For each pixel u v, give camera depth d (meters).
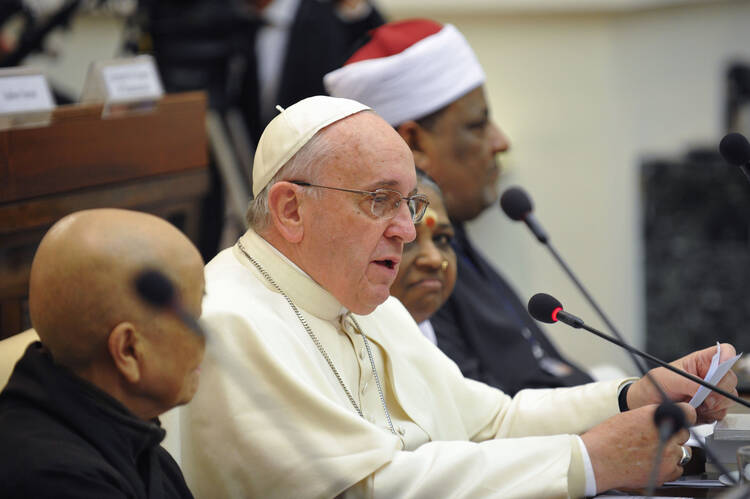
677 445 9.12
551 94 29.80
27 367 7.37
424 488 8.71
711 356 10.11
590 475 8.98
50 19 17.41
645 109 30.06
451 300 14.34
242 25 20.41
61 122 12.19
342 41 21.22
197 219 15.37
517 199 11.32
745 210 29.36
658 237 30.00
